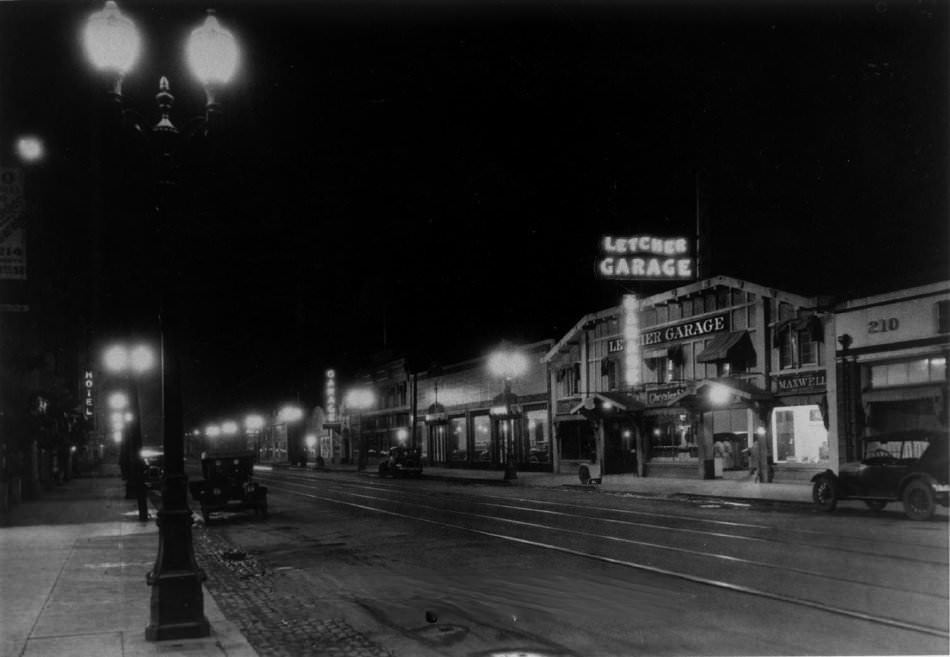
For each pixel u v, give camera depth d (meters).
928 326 26.05
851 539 15.14
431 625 9.28
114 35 8.53
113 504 30.30
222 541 18.89
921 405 26.50
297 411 107.19
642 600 10.13
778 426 31.94
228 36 9.09
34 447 34.91
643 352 39.62
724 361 33.81
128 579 12.33
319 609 10.39
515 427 51.47
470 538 17.30
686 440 36.47
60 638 8.38
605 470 40.47
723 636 8.22
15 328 30.05
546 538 16.70
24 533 19.38
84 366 70.94
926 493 18.23
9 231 16.92
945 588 10.19
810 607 9.30
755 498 24.41
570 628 8.88
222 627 8.93
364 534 18.92
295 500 31.84
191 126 9.03
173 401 8.80
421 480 46.38
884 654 7.35
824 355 29.70
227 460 24.34
